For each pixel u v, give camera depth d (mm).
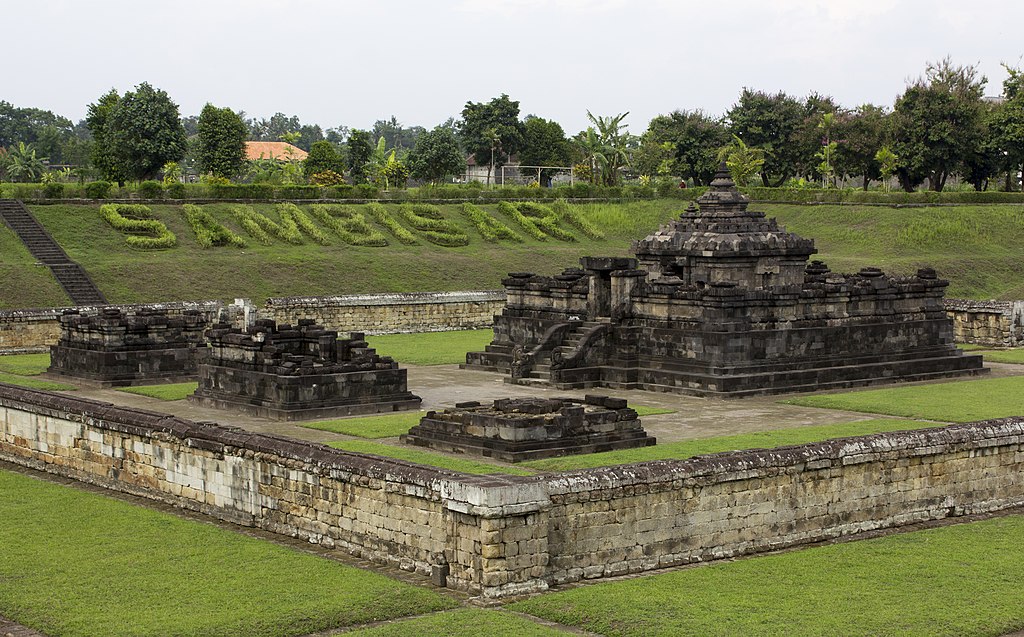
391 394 43281
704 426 39062
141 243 79938
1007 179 119625
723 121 133250
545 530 22828
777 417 40906
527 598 22203
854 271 86062
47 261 74312
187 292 73625
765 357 47969
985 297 84312
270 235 86312
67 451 33969
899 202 101625
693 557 24984
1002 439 29891
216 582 22938
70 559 24656
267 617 20828
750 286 52531
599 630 20438
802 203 105188
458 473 23625
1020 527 27812
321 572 23578
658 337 48938
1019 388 48031
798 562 24516
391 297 71875
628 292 50344
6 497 30781
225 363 44125
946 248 93500
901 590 22531
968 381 51000
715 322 47250
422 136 139875
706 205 54656
